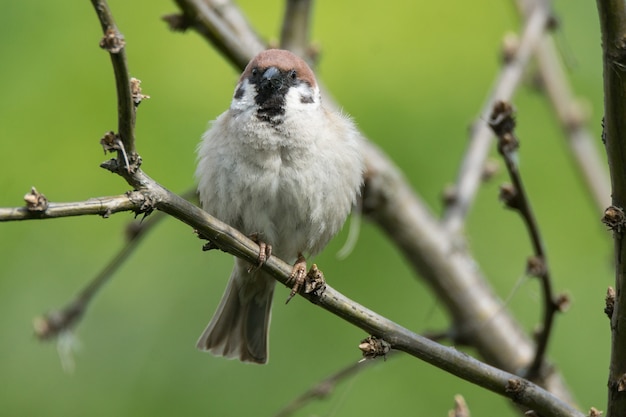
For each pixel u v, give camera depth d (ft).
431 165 34.99
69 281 35.63
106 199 18.88
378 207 30.81
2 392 34.45
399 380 34.22
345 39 36.17
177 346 35.76
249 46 29.73
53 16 35.09
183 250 37.73
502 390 21.12
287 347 35.24
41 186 33.50
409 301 34.91
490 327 29.81
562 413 20.83
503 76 32.71
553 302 23.53
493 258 37.35
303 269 22.79
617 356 19.84
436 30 36.68
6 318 34.81
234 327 28.96
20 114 33.78
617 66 18.33
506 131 22.62
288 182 26.43
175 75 35.37
